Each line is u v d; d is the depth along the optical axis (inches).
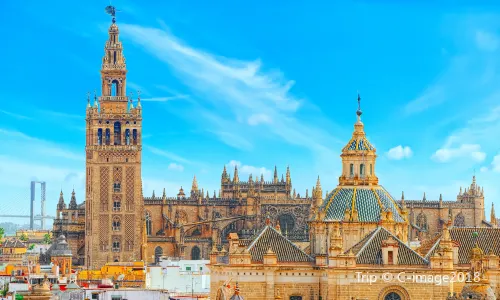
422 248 6988.2
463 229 6968.5
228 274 6441.9
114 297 6943.9
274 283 6456.7
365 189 7190.0
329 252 6343.5
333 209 7111.2
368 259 6294.3
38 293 5930.1
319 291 6491.1
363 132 7367.1
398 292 6254.9
